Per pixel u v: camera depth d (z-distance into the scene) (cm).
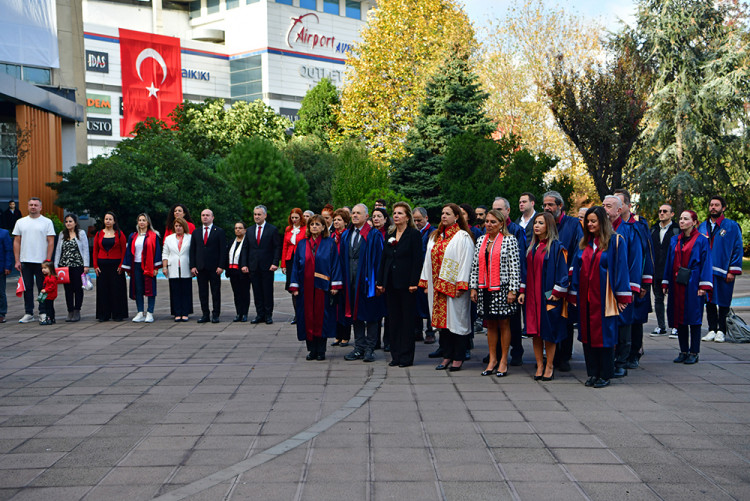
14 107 2606
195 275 1178
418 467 459
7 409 611
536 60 3247
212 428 552
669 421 565
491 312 736
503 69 3362
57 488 425
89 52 8131
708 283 793
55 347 935
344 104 3691
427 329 983
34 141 2625
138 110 8400
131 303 1515
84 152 3203
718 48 2820
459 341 776
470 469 454
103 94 8238
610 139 2353
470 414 590
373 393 669
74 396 659
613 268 683
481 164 2358
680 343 818
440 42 3434
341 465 463
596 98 2384
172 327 1132
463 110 2750
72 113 2941
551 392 671
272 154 3011
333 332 829
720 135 2844
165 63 8550
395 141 3428
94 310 1383
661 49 2795
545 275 709
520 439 518
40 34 2941
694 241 803
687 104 2752
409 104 3453
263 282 1171
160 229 2680
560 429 543
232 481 435
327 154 3747
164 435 534
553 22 3334
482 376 751
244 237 1184
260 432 540
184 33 9388
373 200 2409
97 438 527
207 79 8906
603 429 543
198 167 2709
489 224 736
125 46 8312
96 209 2556
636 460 470
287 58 8769
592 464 462
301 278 835
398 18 3556
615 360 746
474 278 749
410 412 597
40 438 527
